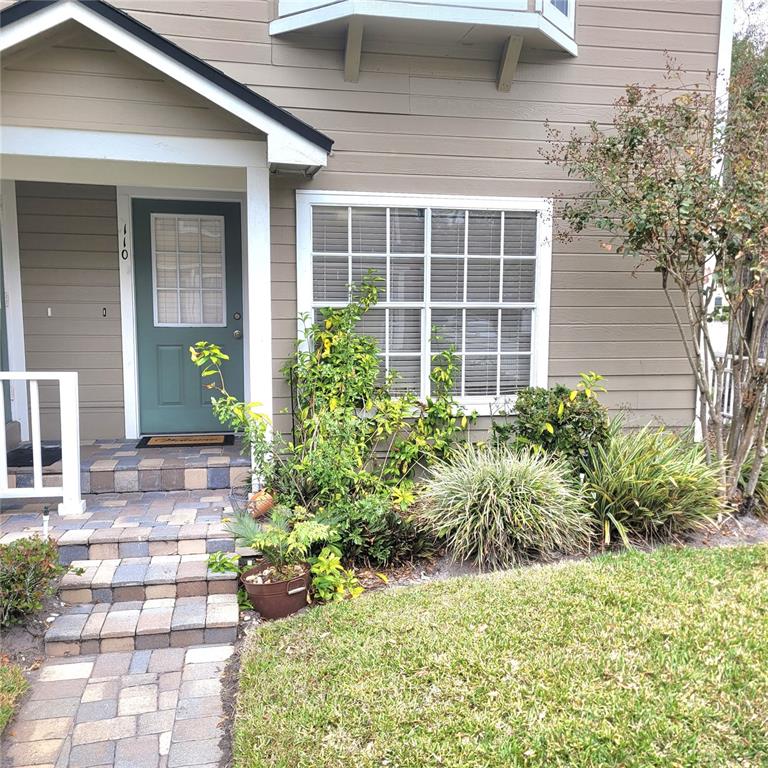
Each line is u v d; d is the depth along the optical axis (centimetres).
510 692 246
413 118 480
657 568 362
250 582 336
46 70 391
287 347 479
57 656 302
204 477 458
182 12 449
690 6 507
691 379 545
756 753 213
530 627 294
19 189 510
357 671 266
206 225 548
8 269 509
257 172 422
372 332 498
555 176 502
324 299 485
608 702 238
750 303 441
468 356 514
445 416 483
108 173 443
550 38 468
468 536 388
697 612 306
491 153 492
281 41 460
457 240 499
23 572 307
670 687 247
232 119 413
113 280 532
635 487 422
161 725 252
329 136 471
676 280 448
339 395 457
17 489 404
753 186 400
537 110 495
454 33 462
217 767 228
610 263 522
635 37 503
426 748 219
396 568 388
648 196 417
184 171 442
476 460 434
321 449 400
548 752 215
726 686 247
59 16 358
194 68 376
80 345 532
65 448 400
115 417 542
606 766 208
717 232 410
